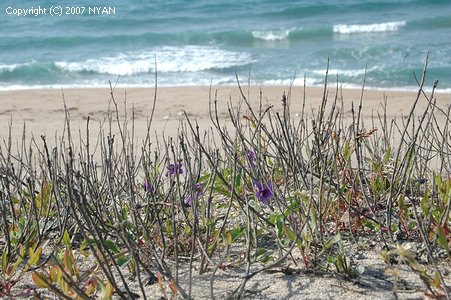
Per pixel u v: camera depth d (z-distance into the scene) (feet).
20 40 57.77
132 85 40.68
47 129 23.68
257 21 69.92
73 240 9.16
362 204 9.85
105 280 7.82
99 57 52.08
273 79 40.63
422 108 27.81
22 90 37.70
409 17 65.77
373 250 8.37
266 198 8.64
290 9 73.92
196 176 9.46
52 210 10.30
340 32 60.34
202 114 27.50
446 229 8.05
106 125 24.25
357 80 38.70
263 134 13.84
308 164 9.42
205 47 56.34
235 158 7.64
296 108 28.43
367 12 71.92
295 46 54.75
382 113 26.53
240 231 8.44
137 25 66.49
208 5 78.54
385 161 10.78
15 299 7.55
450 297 6.63
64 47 56.59
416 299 6.93
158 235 8.90
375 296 7.09
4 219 8.20
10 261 8.47
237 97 32.58
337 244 8.35
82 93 35.73
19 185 10.33
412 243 8.41
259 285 7.55
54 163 9.20
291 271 7.85
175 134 20.97
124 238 7.59
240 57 50.14
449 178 9.29
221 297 7.27
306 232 8.04
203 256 7.84
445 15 64.90
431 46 49.14
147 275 8.00
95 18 66.90
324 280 7.57
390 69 40.83
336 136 9.11
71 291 7.07
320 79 39.68
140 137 20.54
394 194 9.60
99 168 14.33
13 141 20.67
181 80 41.81
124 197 11.13
